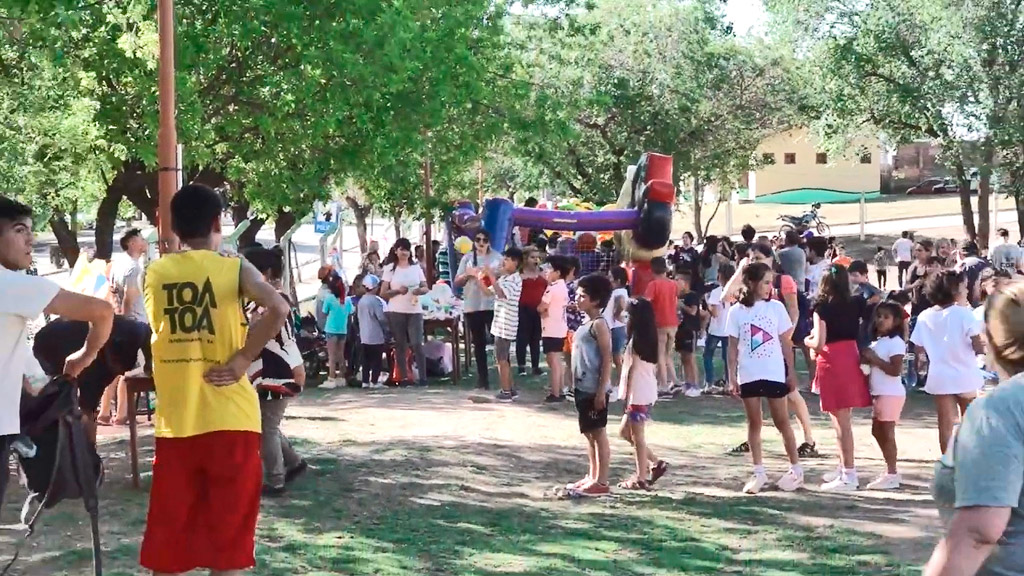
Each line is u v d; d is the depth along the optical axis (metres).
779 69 40.84
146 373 9.12
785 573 7.46
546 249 25.48
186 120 15.29
